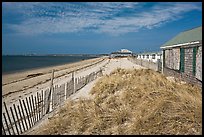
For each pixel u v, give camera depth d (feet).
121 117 28.86
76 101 40.06
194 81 57.00
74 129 27.76
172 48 79.71
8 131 26.16
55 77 109.19
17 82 94.02
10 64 312.91
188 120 26.50
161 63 99.09
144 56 210.59
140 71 62.13
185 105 29.73
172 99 32.01
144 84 43.98
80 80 60.23
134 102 34.24
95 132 26.61
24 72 170.09
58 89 43.04
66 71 158.40
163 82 47.06
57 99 42.06
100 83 50.98
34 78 111.96
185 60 66.23
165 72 86.33
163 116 27.50
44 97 36.94
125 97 36.42
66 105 36.50
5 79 111.96
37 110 33.76
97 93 44.21
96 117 29.30
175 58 76.13
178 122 26.40
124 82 45.88
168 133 24.88
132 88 40.34
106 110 32.40
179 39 80.28
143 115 28.45
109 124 28.22
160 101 30.45
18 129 28.89
